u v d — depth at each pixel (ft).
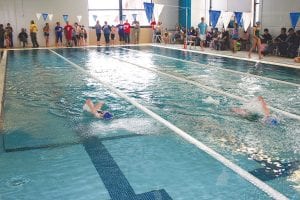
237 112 19.22
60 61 41.45
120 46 62.54
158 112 19.44
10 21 61.46
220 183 11.17
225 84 27.02
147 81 28.40
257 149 13.94
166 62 40.11
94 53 50.70
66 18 63.87
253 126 16.85
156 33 68.59
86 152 13.82
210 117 18.42
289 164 12.55
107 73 32.48
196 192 10.64
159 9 47.29
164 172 12.00
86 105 19.77
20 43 62.39
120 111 19.71
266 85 26.58
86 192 10.68
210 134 15.76
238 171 11.99
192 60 41.78
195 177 11.60
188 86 26.35
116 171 12.11
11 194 10.57
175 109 20.03
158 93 24.11
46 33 62.18
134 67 36.24
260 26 50.65
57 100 22.36
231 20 54.85
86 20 65.36
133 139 15.20
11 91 25.02
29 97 23.20
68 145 14.57
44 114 19.24
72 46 63.21
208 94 23.70
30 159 13.16
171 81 28.32
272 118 17.63
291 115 18.76
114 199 10.25
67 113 19.42
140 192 10.66
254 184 11.07
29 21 62.54
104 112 18.84
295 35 42.34
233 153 13.57
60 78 29.99
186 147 14.20
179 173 11.90
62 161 12.97
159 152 13.73
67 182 11.32
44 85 27.07
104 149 14.11
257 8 52.06
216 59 42.47
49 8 63.05
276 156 13.26
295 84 26.86
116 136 15.61
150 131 16.24
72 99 22.58
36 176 11.76
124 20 67.56
